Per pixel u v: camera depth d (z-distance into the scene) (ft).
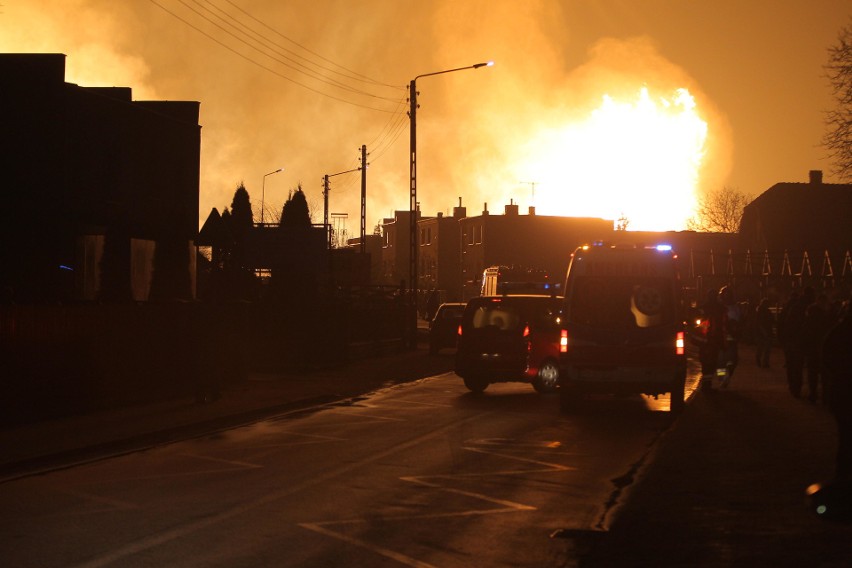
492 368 98.17
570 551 36.68
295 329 132.87
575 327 82.84
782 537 37.11
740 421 73.26
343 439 67.21
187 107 154.20
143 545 37.04
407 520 41.81
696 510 42.19
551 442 65.51
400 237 499.92
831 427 69.31
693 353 177.47
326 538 38.40
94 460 59.06
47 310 78.89
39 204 121.49
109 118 131.54
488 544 37.73
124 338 90.43
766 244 340.39
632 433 70.08
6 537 38.34
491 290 237.04
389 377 119.34
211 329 89.86
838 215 347.15
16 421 74.23
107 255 123.95
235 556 35.45
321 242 222.07
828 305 102.83
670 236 388.16
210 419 77.36
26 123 122.21
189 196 151.02
